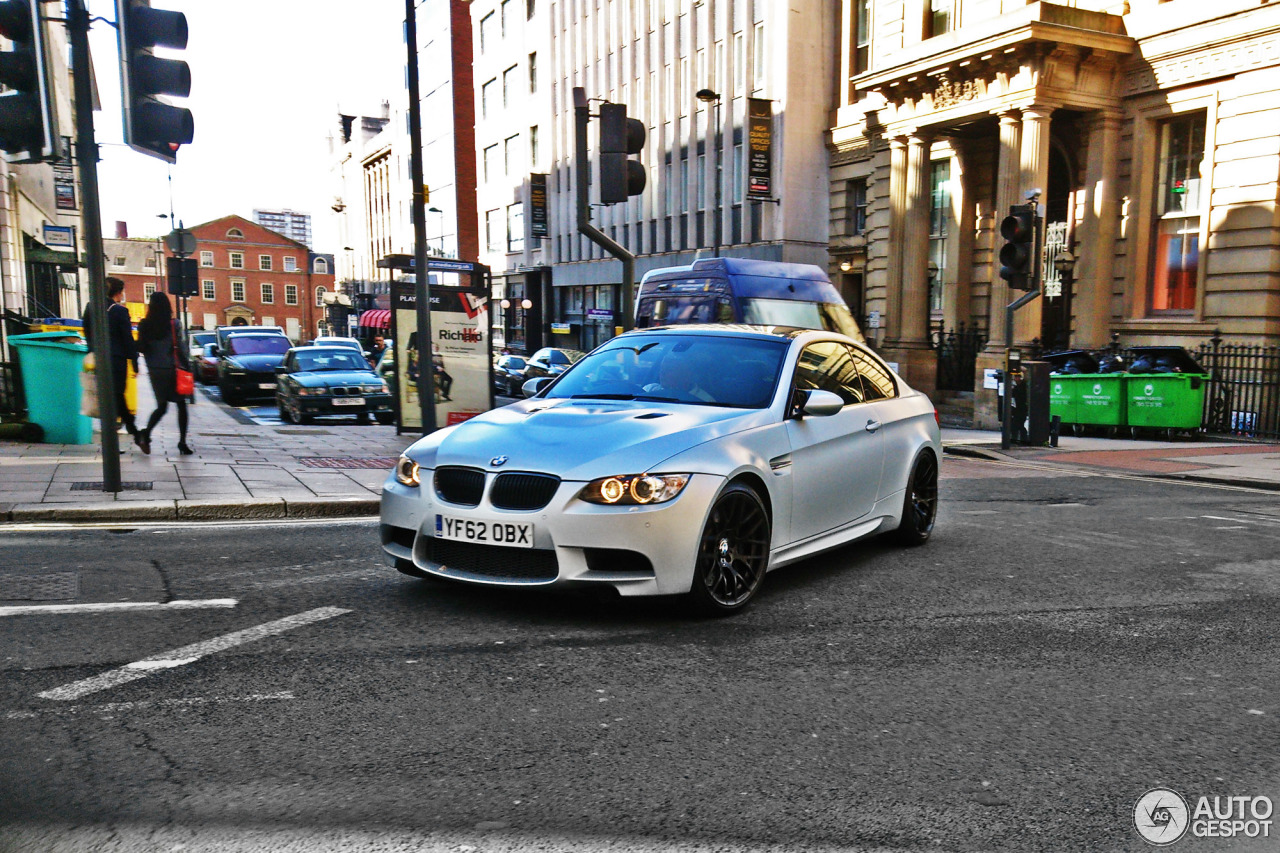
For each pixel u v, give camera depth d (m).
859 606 5.19
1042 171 18.98
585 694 3.76
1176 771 3.19
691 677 3.98
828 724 3.52
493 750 3.23
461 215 60.16
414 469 4.98
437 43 61.97
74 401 11.43
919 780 3.08
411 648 4.25
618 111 10.17
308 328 106.38
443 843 2.62
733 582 4.96
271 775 3.00
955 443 15.44
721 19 33.62
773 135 30.09
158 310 10.28
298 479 8.82
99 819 2.71
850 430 6.02
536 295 50.88
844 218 29.00
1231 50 17.56
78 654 4.06
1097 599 5.43
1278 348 16.80
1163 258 19.39
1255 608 5.28
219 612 4.72
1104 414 17.22
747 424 5.21
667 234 37.84
